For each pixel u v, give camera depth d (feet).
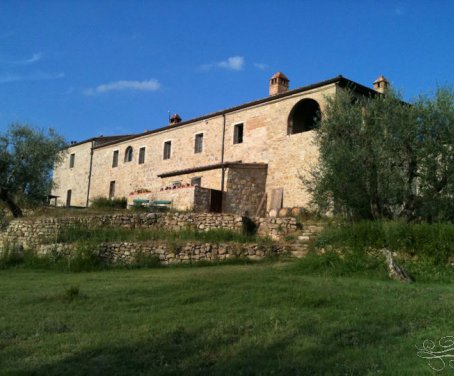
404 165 56.39
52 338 26.68
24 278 50.06
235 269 50.75
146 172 117.08
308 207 75.36
